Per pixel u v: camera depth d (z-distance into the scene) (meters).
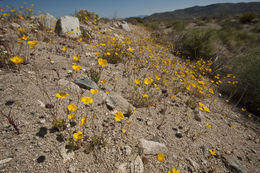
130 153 1.94
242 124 3.76
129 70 4.60
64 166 1.58
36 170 1.45
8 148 1.53
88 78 3.21
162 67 5.60
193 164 2.11
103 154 1.84
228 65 7.63
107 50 5.12
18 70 2.73
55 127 1.92
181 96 4.12
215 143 2.72
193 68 6.93
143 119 2.70
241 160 2.53
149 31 17.41
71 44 5.27
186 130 2.78
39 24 6.11
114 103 2.80
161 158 1.59
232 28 23.56
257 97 4.66
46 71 3.07
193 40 9.62
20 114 1.92
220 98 5.14
